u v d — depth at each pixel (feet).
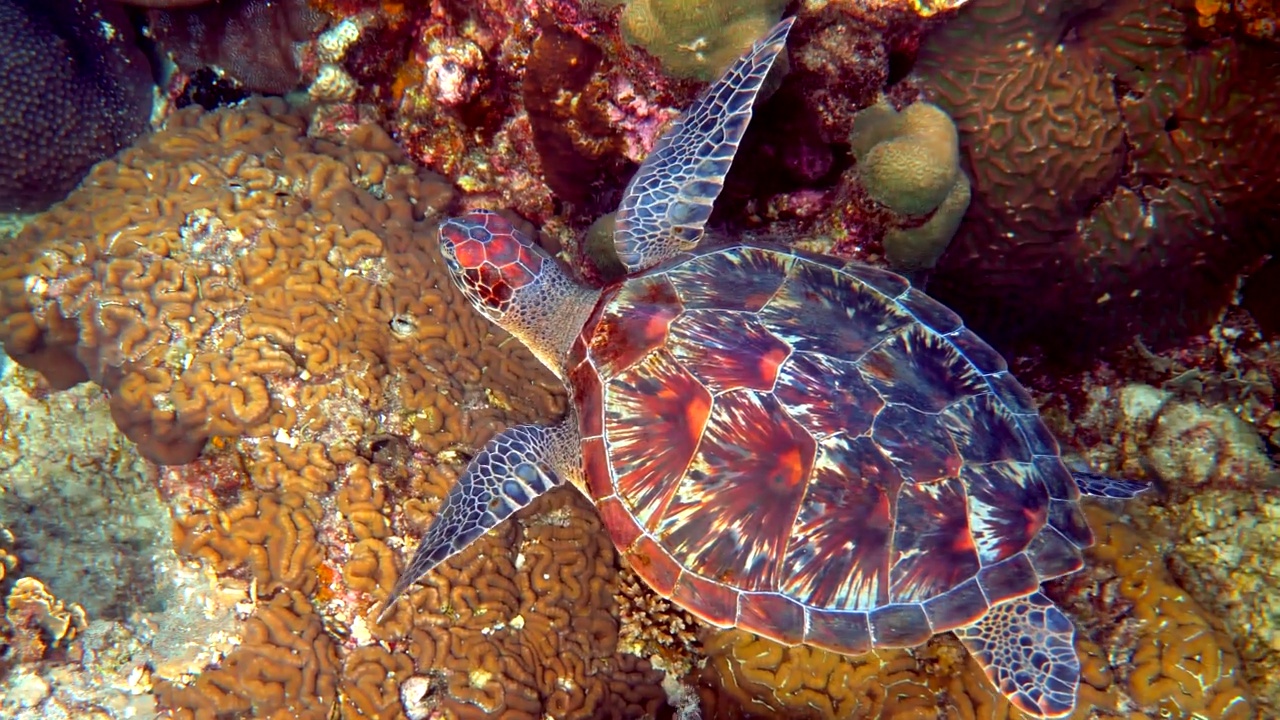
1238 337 5.52
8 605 4.85
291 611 4.93
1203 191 5.27
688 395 4.82
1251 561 5.19
